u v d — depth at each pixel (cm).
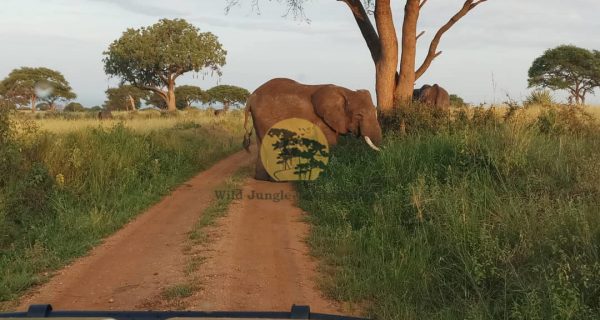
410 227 747
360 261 665
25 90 4741
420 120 1344
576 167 767
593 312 448
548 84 3972
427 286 564
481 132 1056
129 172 1159
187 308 535
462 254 600
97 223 848
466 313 486
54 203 902
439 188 777
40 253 711
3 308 549
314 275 638
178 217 933
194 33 5809
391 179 917
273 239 789
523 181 770
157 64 5728
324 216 884
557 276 479
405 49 1549
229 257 702
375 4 1529
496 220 645
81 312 234
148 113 4125
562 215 595
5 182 873
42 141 1098
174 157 1459
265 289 590
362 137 1265
